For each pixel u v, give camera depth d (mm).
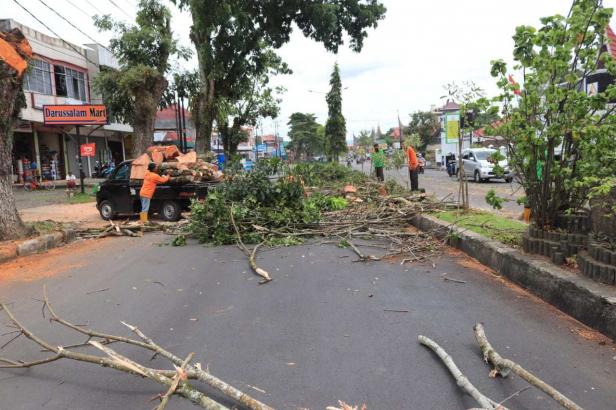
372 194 14547
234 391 3205
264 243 9625
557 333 4527
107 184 14859
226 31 23219
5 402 3516
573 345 4246
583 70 6109
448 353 4129
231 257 8570
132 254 9203
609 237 5383
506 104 6527
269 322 5031
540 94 6230
